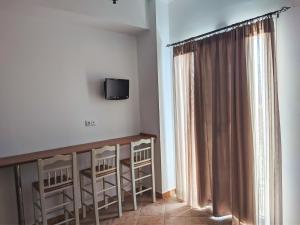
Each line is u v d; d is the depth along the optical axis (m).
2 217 2.64
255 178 2.49
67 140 3.11
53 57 2.98
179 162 3.41
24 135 2.77
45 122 2.93
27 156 2.62
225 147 2.75
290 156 2.31
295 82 2.24
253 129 2.48
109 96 3.34
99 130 3.41
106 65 3.46
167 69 3.53
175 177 3.57
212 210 2.95
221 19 2.85
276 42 2.32
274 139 2.30
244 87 2.48
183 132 3.33
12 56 2.69
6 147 2.65
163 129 3.49
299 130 2.24
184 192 3.39
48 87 2.95
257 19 2.40
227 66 2.67
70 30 3.12
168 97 3.54
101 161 3.17
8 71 2.66
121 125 3.64
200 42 2.96
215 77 2.77
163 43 3.48
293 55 2.23
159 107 3.44
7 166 2.30
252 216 2.50
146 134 3.70
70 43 3.12
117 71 3.58
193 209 3.16
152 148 3.37
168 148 3.56
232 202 2.65
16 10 2.64
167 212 3.10
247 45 2.46
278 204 2.31
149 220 2.92
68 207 3.08
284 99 2.32
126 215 3.05
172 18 3.48
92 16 2.88
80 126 3.23
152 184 3.39
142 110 3.76
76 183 2.67
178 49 3.29
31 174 2.82
